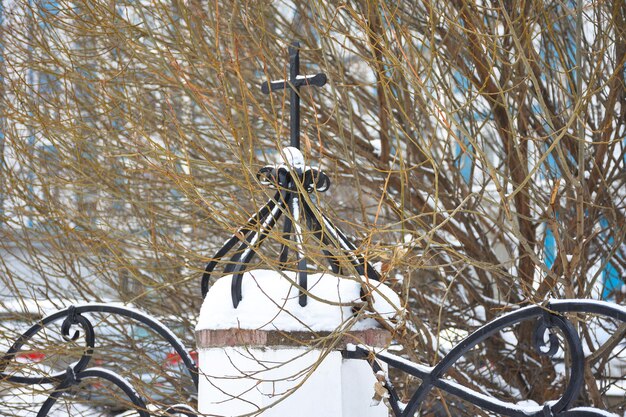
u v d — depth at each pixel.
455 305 12.39
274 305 4.67
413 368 4.55
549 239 13.36
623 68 9.96
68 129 10.30
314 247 5.34
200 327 4.81
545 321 4.04
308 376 4.51
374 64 9.35
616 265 12.23
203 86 11.70
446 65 11.59
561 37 12.14
